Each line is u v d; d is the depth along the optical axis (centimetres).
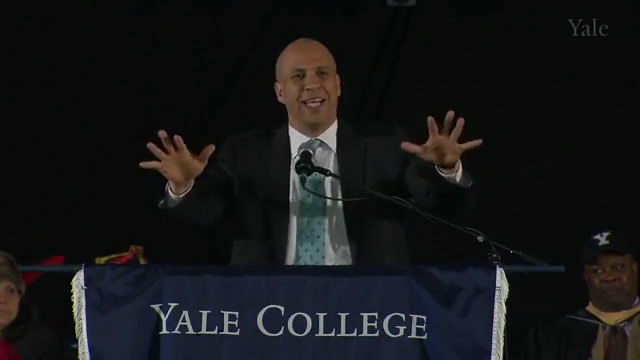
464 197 2405
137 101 3219
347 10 3225
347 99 3219
